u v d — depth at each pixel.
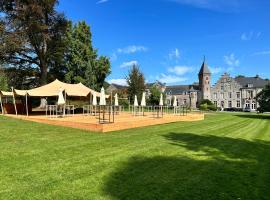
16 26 33.16
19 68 38.06
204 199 6.23
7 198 5.83
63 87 26.53
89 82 44.91
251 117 39.38
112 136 13.98
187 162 9.24
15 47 32.53
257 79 88.62
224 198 6.33
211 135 16.23
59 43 38.69
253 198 6.39
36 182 6.77
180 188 6.81
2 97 29.33
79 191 6.34
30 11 33.38
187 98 101.06
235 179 7.64
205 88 95.25
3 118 19.81
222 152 11.16
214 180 7.50
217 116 39.41
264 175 8.12
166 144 12.30
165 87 107.94
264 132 19.44
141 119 21.08
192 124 23.11
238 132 18.72
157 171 8.08
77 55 44.91
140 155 9.88
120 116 25.03
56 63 42.94
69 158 9.08
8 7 34.44
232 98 89.75
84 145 11.24
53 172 7.55
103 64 47.97
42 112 28.98
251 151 11.64
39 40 35.81
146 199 6.06
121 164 8.62
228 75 90.69
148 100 52.94
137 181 7.15
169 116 25.83
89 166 8.26
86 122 17.08
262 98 44.44
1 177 7.00
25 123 17.41
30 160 8.62
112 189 6.54
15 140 11.61
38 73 39.56
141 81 49.16
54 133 14.04
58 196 6.04
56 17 37.62
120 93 51.81
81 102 31.86
